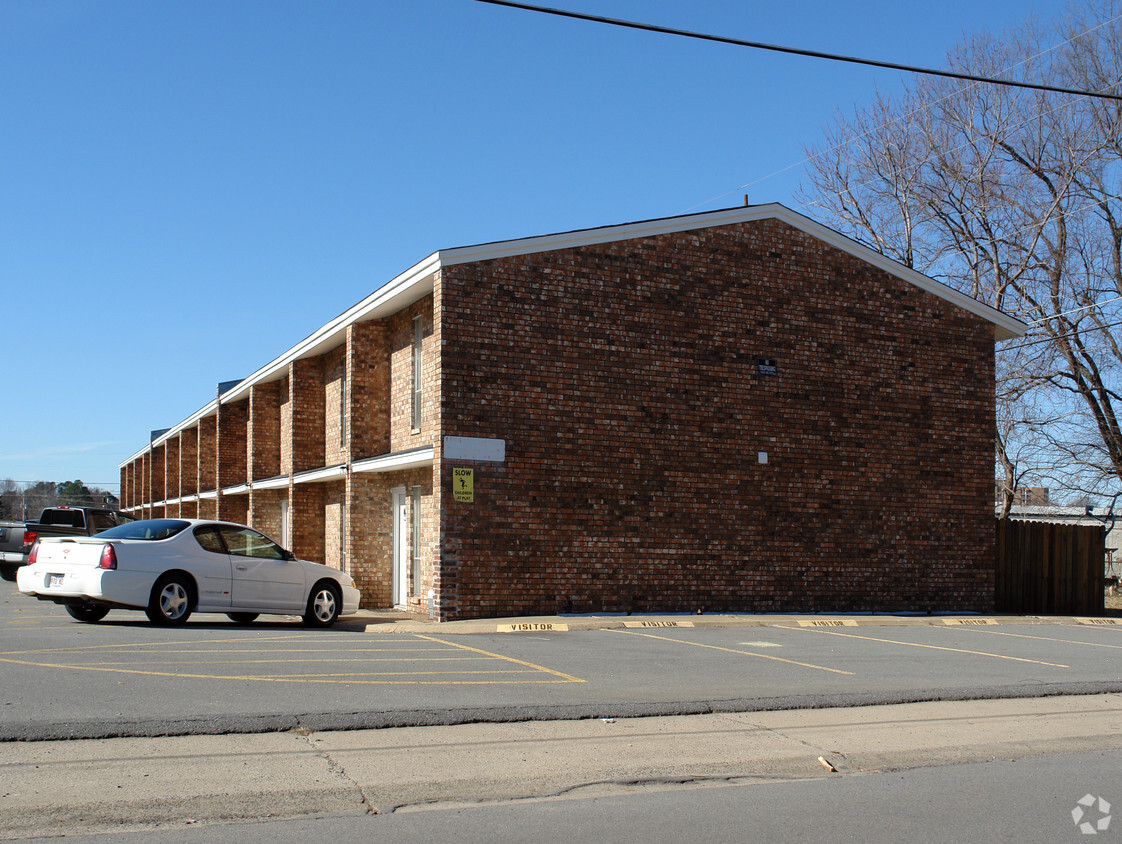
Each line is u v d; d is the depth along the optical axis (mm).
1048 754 8523
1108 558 35312
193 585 14664
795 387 20578
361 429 21797
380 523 21641
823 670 12312
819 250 21109
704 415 19656
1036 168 31766
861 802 6828
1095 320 30609
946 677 12023
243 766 6996
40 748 7180
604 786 7008
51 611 17828
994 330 22953
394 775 6996
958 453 22156
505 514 17891
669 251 19625
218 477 34094
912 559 21453
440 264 17641
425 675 10750
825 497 20672
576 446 18516
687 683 10977
